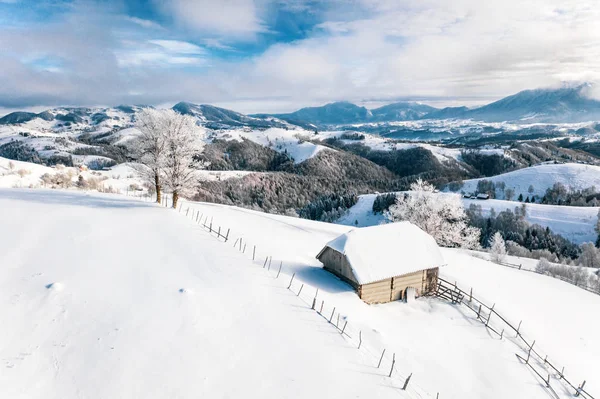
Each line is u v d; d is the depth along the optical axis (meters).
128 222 32.94
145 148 40.59
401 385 17.53
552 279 44.69
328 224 60.28
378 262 29.45
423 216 54.53
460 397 19.17
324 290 27.33
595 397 23.02
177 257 26.31
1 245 24.50
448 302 31.16
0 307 17.64
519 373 23.19
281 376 15.95
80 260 23.62
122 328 17.36
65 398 13.33
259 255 30.97
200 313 19.44
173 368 15.38
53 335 16.36
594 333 31.66
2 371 14.05
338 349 19.09
